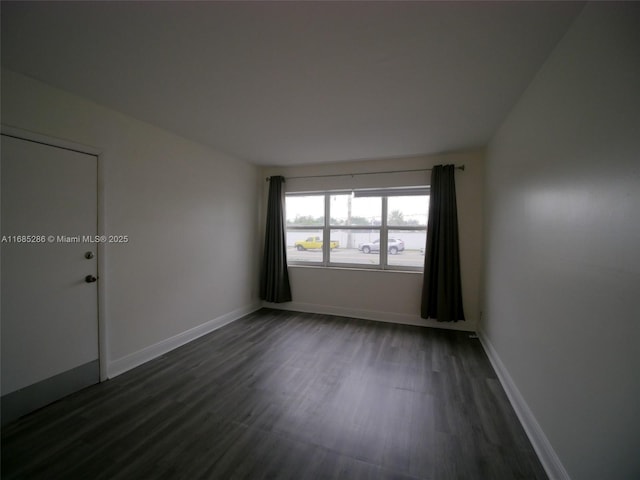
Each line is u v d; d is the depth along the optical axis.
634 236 0.89
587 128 1.16
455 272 3.33
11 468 1.39
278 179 4.16
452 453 1.51
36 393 1.83
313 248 4.26
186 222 2.99
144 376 2.30
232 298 3.76
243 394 2.05
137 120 2.45
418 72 1.70
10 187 1.70
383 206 3.87
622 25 0.95
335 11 1.21
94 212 2.14
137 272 2.48
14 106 1.71
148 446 1.54
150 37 1.39
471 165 3.36
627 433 0.90
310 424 1.74
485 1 1.15
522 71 1.67
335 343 3.00
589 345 1.12
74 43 1.44
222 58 1.57
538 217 1.64
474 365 2.52
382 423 1.75
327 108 2.21
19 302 1.75
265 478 1.35
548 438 1.44
